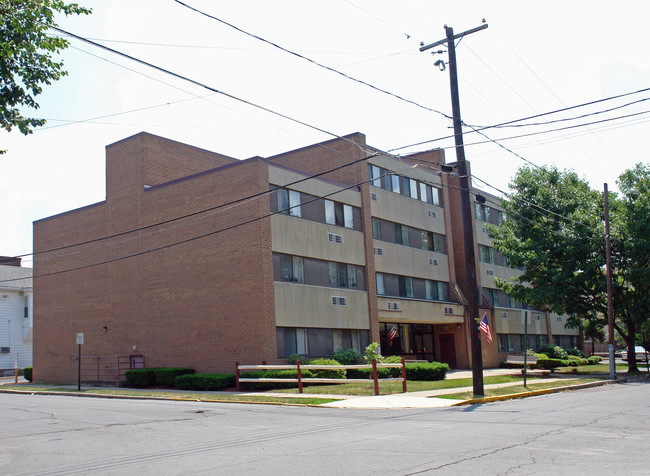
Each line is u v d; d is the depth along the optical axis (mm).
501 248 37250
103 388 28406
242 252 27281
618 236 34500
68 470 9227
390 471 8219
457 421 13711
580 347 57844
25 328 49875
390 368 27281
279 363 26656
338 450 10008
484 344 40656
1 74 11391
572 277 34594
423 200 39812
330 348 29875
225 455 9961
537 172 36906
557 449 9695
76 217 35062
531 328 49156
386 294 34844
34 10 11242
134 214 31844
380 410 16828
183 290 29188
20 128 11625
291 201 29000
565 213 35875
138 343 30719
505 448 9844
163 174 32844
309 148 35406
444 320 38250
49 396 25953
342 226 31984
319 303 29469
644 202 34344
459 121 20797
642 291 34562
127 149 32781
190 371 27875
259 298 26422
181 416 15992
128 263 31859
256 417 15477
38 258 37000
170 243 30031
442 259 40438
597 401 18328
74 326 34281
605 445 10039
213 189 28656
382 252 35031
